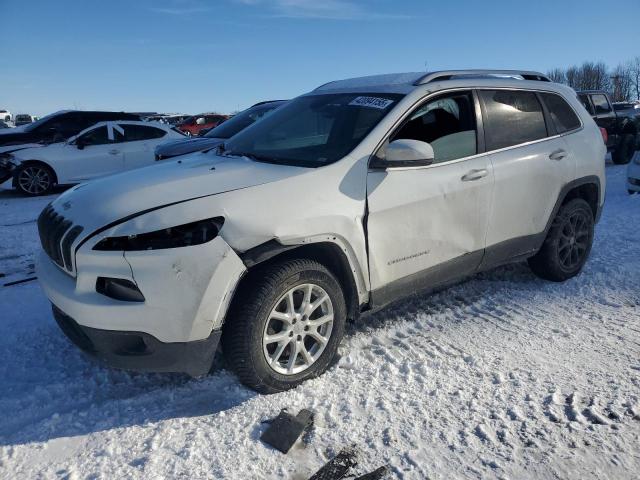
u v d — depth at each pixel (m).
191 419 2.76
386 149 3.25
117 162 11.84
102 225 2.73
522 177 3.98
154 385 3.12
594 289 4.36
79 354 3.53
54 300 2.92
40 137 12.41
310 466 2.39
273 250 2.83
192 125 26.56
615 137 13.88
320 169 3.13
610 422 2.58
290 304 2.95
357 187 3.16
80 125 12.73
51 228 3.06
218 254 2.69
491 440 2.51
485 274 4.79
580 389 2.87
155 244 2.65
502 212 3.89
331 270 3.24
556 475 2.27
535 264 4.52
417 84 3.70
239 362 2.83
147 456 2.48
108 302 2.68
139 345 2.76
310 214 2.94
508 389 2.91
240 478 2.33
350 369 3.19
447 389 2.94
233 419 2.73
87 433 2.68
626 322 3.70
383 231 3.26
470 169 3.67
